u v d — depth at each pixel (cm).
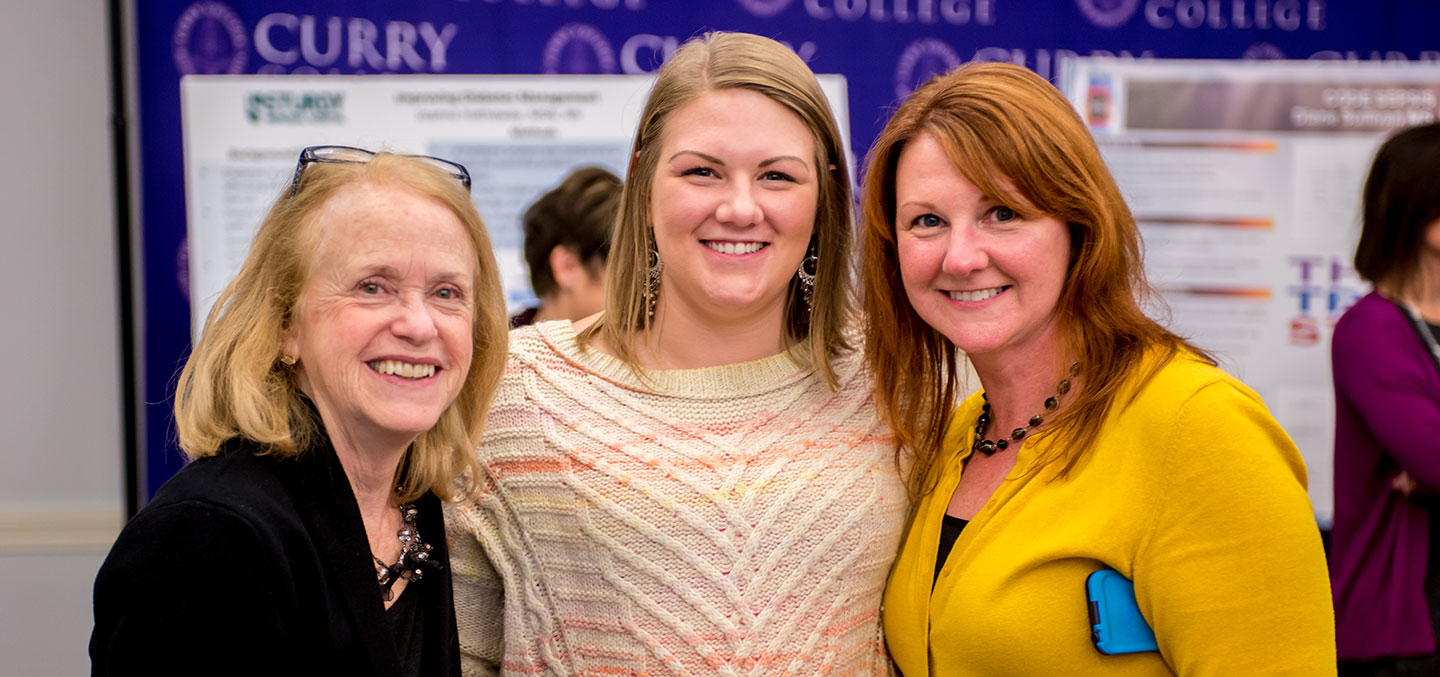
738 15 332
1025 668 145
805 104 153
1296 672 131
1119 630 142
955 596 150
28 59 338
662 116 155
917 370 165
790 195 153
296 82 312
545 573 157
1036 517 147
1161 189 345
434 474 144
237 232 311
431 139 317
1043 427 155
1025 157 141
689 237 153
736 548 151
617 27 327
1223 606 134
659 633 151
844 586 157
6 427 342
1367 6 356
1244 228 347
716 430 158
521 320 296
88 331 344
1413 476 231
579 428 157
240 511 115
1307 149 347
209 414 124
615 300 166
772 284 155
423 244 127
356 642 125
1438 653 238
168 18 311
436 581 142
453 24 322
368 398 126
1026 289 146
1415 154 240
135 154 316
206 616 111
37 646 345
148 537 112
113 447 346
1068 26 344
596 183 281
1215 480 134
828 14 334
